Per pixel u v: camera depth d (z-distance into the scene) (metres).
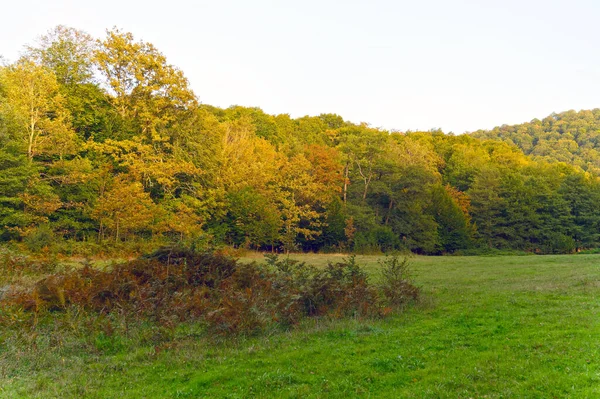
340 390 6.98
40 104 34.91
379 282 18.09
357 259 39.78
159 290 12.88
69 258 27.48
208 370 8.24
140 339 10.23
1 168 32.16
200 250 16.55
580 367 7.39
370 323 11.91
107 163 38.81
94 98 43.50
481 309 13.17
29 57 40.47
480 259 41.38
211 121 53.06
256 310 11.07
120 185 35.31
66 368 8.44
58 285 12.66
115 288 12.72
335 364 8.34
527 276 22.84
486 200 69.06
